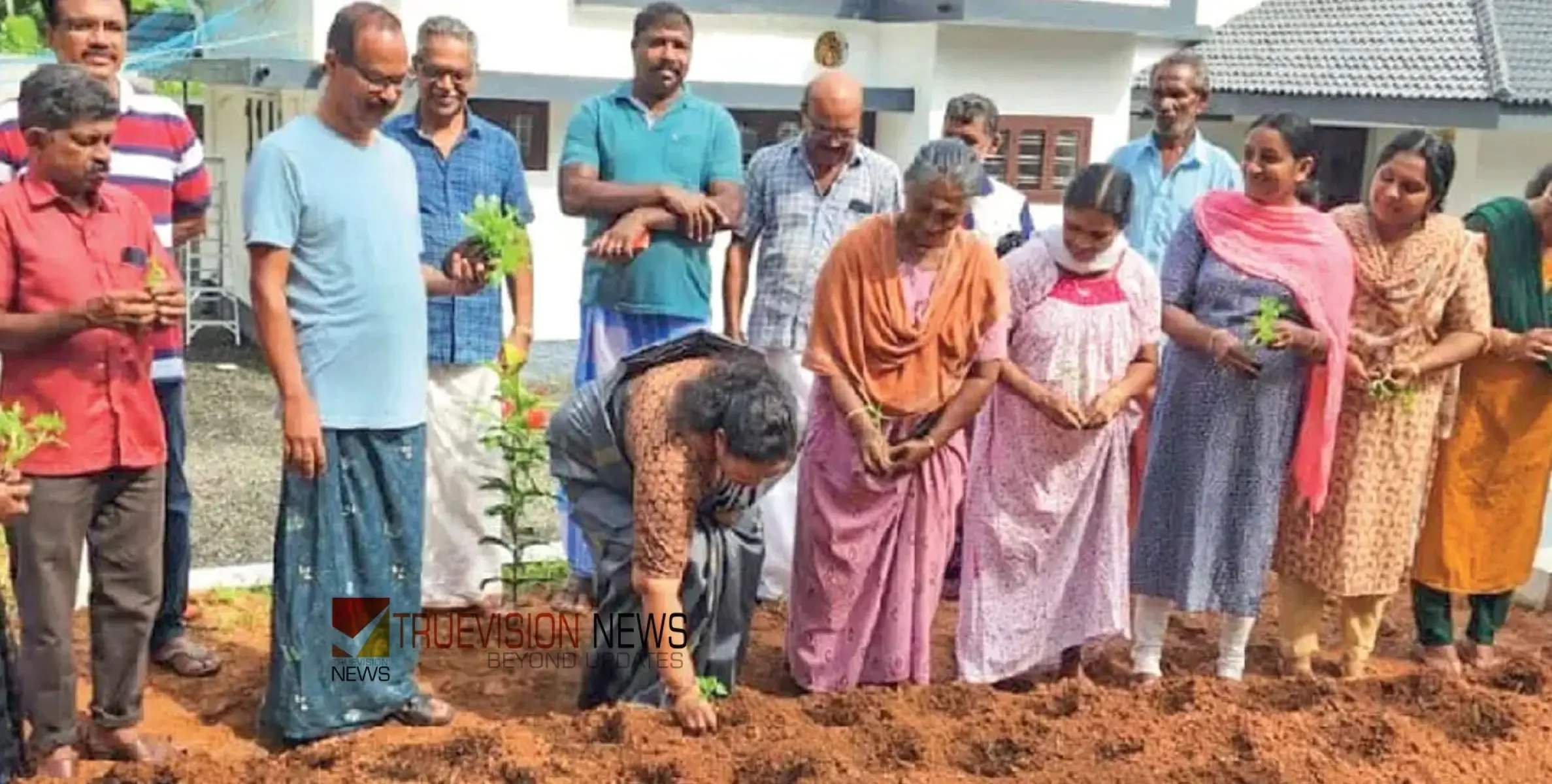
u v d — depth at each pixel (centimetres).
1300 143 499
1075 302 493
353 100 425
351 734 462
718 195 571
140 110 479
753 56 1296
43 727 418
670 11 557
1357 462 523
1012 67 1345
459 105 543
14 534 408
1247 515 520
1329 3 1616
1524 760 466
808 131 583
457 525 570
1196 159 667
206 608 589
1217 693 507
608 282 570
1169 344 533
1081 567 522
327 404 438
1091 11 1324
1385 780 444
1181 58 659
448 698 505
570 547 595
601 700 490
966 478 515
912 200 463
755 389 420
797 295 587
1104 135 1402
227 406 1058
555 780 413
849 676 506
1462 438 558
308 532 445
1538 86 1383
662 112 566
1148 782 432
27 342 391
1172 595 529
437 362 551
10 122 461
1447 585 568
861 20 1329
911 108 1330
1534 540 576
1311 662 576
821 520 491
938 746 450
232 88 1241
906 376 480
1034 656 523
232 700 499
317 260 431
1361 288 521
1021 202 708
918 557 500
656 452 429
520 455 540
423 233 542
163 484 435
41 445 395
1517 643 631
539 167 1233
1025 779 431
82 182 396
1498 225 546
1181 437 522
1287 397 514
